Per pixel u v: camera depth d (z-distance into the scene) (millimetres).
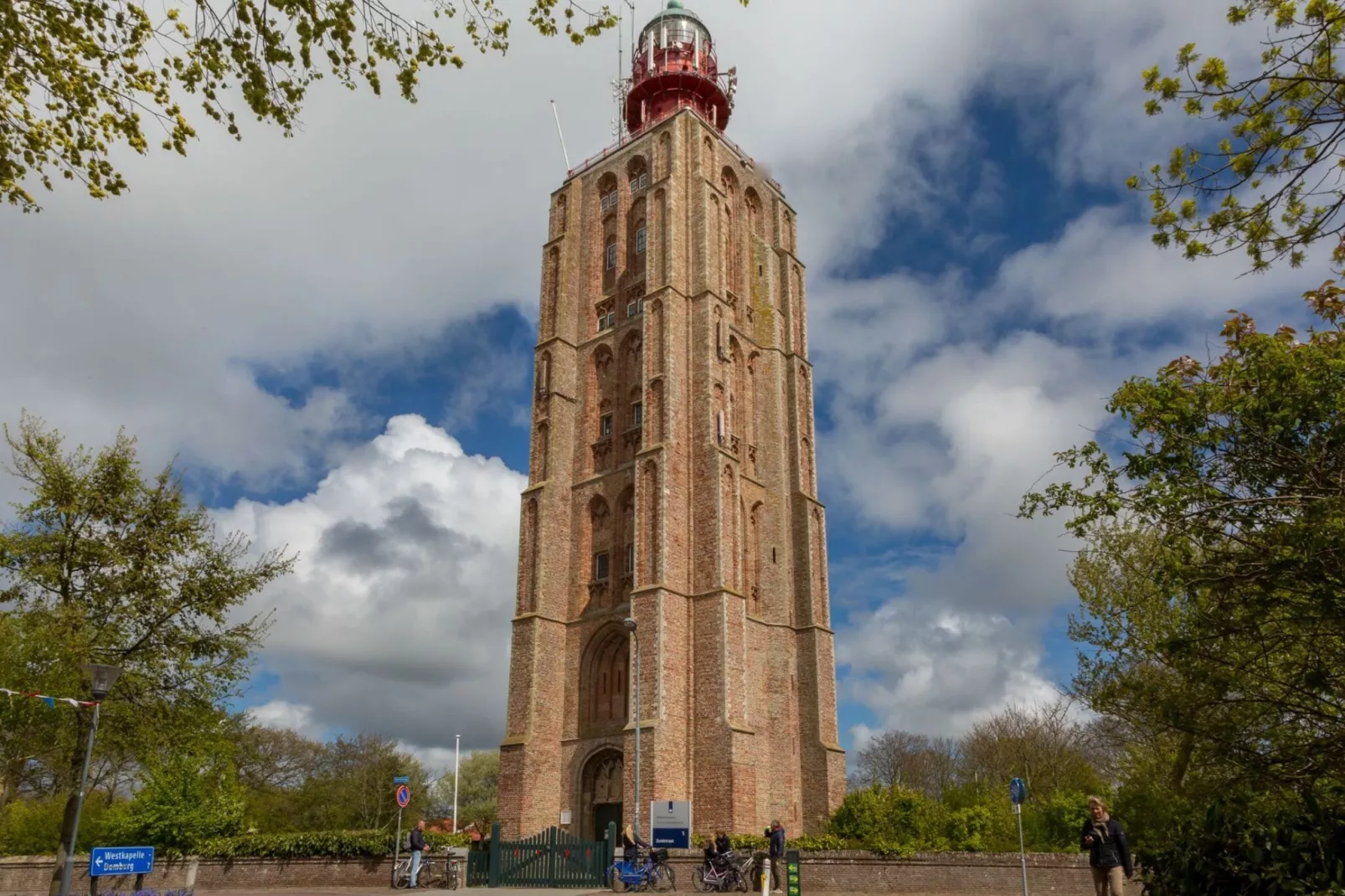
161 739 27766
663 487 46500
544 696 47062
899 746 98125
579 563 50250
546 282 58625
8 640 27031
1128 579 35500
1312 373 14016
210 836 39625
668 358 49688
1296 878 9781
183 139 12562
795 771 48031
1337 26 10719
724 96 65938
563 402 54312
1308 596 14055
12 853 48156
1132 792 35625
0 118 12188
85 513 28266
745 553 50906
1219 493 14508
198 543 29484
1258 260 12141
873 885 31656
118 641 27812
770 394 55938
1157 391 15336
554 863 32719
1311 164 11305
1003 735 71750
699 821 41594
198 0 11148
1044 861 34312
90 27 11852
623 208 58188
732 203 59969
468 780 107188
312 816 80500
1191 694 16953
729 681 43250
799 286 61500
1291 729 16297
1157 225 12430
